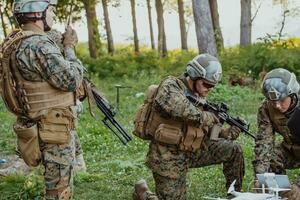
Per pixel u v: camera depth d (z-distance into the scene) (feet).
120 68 79.82
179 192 17.78
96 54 109.40
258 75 64.39
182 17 121.08
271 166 18.37
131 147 30.91
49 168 15.23
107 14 120.06
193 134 17.07
